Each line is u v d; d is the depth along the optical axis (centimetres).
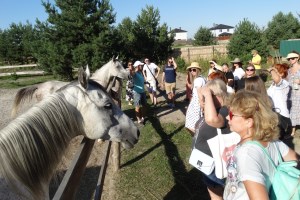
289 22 3500
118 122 305
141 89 870
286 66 615
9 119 1026
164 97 1297
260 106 180
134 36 2486
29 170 222
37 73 2423
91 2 2006
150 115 987
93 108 281
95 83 301
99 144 718
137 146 688
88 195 482
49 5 1978
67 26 1948
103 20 1992
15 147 219
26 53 3147
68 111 262
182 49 2656
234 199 182
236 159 175
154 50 2547
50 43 1969
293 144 650
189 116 462
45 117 244
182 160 602
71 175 215
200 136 311
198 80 491
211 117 271
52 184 411
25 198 215
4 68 2588
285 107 612
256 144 175
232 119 186
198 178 523
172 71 1083
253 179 160
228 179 189
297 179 169
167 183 508
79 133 280
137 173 549
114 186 505
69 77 2036
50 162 240
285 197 168
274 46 3512
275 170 174
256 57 1273
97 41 1927
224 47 2680
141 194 477
